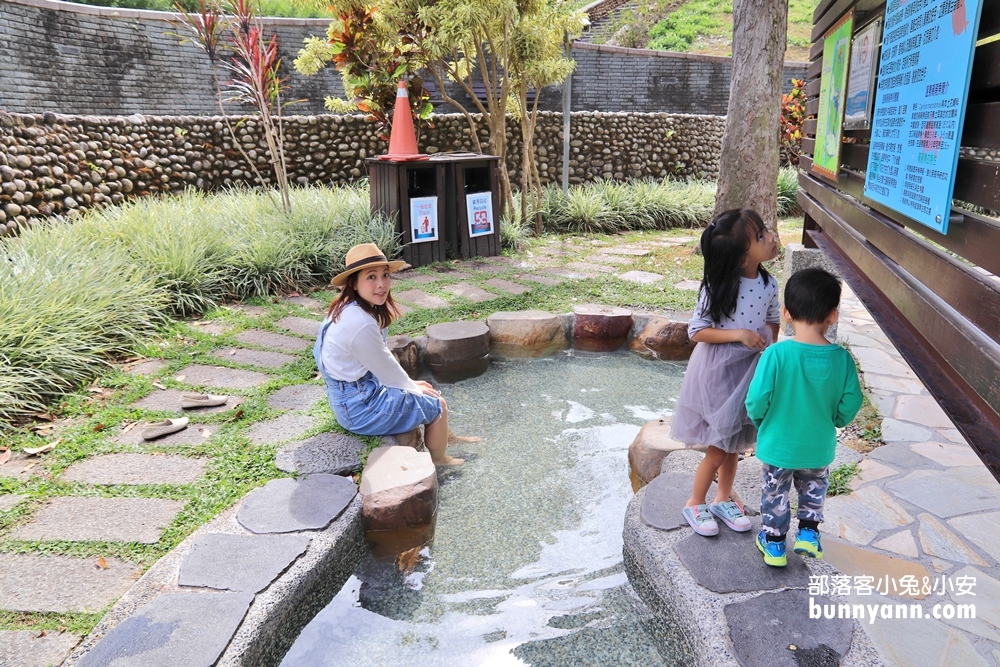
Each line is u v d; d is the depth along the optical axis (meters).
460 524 3.03
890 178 2.81
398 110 7.09
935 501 2.88
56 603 2.29
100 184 8.07
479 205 7.64
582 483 3.36
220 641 2.06
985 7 2.02
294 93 15.08
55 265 4.93
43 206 6.98
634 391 4.51
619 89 15.76
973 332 2.00
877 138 3.08
